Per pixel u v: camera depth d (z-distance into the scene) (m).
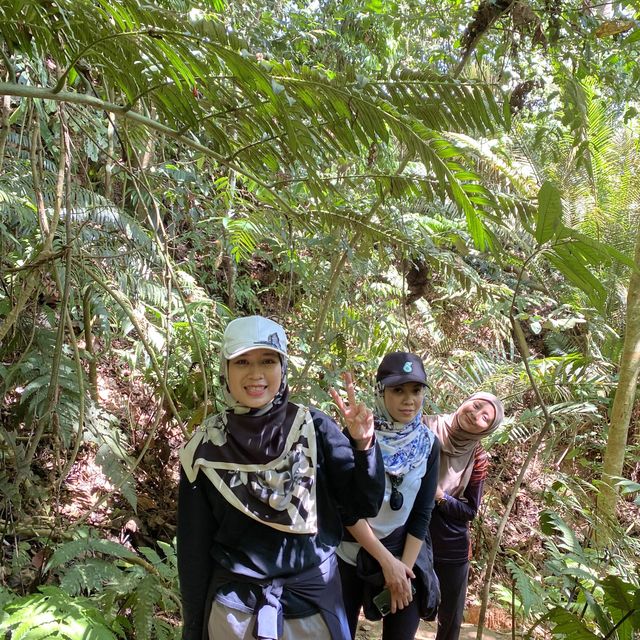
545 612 2.46
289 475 1.47
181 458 1.53
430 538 2.23
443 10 4.07
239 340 1.45
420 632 3.00
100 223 2.77
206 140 3.48
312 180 2.29
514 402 4.55
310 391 3.12
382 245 2.97
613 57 3.75
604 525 2.72
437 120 1.99
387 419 1.98
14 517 2.31
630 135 5.41
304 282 3.65
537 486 4.21
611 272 5.22
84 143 3.14
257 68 1.34
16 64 2.46
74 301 2.75
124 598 2.12
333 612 1.51
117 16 1.34
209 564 1.53
